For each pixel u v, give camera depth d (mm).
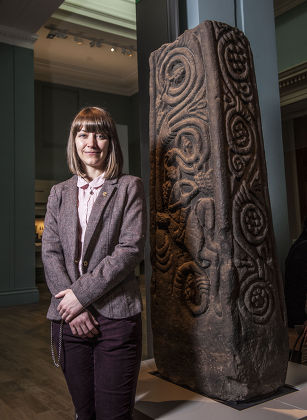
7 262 6777
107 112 1719
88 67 10891
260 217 2189
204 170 2154
